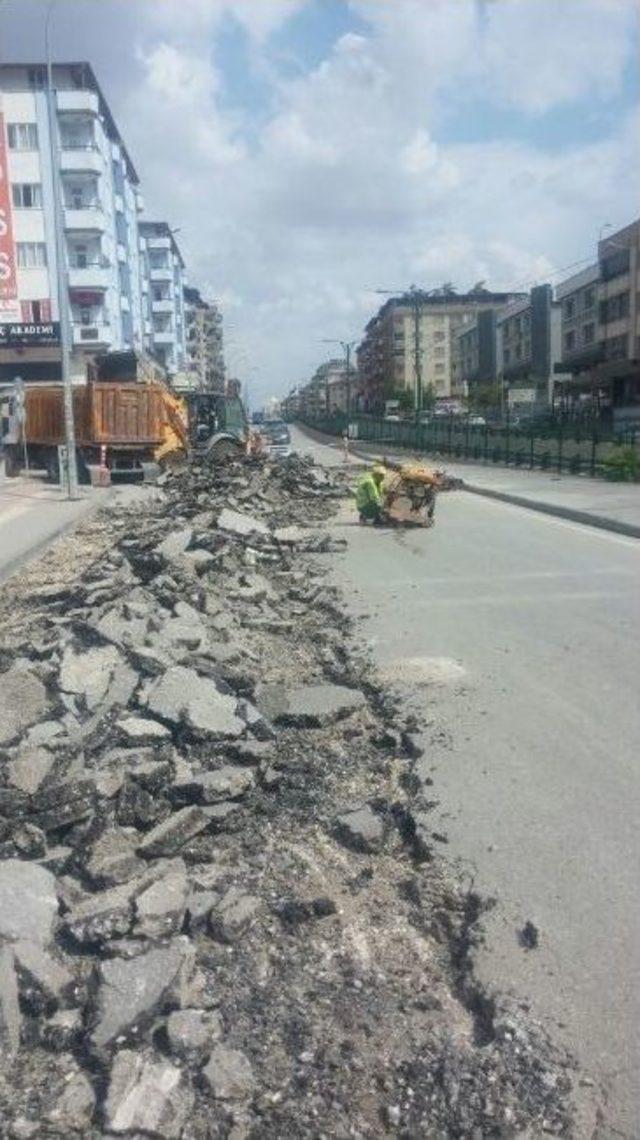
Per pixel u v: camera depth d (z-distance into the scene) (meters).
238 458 30.89
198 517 17.27
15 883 3.77
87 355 58.09
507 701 6.92
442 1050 3.20
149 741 5.32
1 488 29.70
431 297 144.25
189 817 4.49
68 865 4.20
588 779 5.45
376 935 3.88
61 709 5.96
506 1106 2.95
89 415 31.30
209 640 7.81
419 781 5.41
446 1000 3.50
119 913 3.64
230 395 36.12
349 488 27.62
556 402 92.38
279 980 3.53
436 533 17.34
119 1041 3.06
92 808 4.52
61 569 13.95
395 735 6.02
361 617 9.99
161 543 12.12
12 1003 3.14
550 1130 2.87
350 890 4.22
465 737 6.16
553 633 9.01
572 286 86.25
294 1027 3.27
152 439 31.59
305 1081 3.03
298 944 3.77
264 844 4.54
